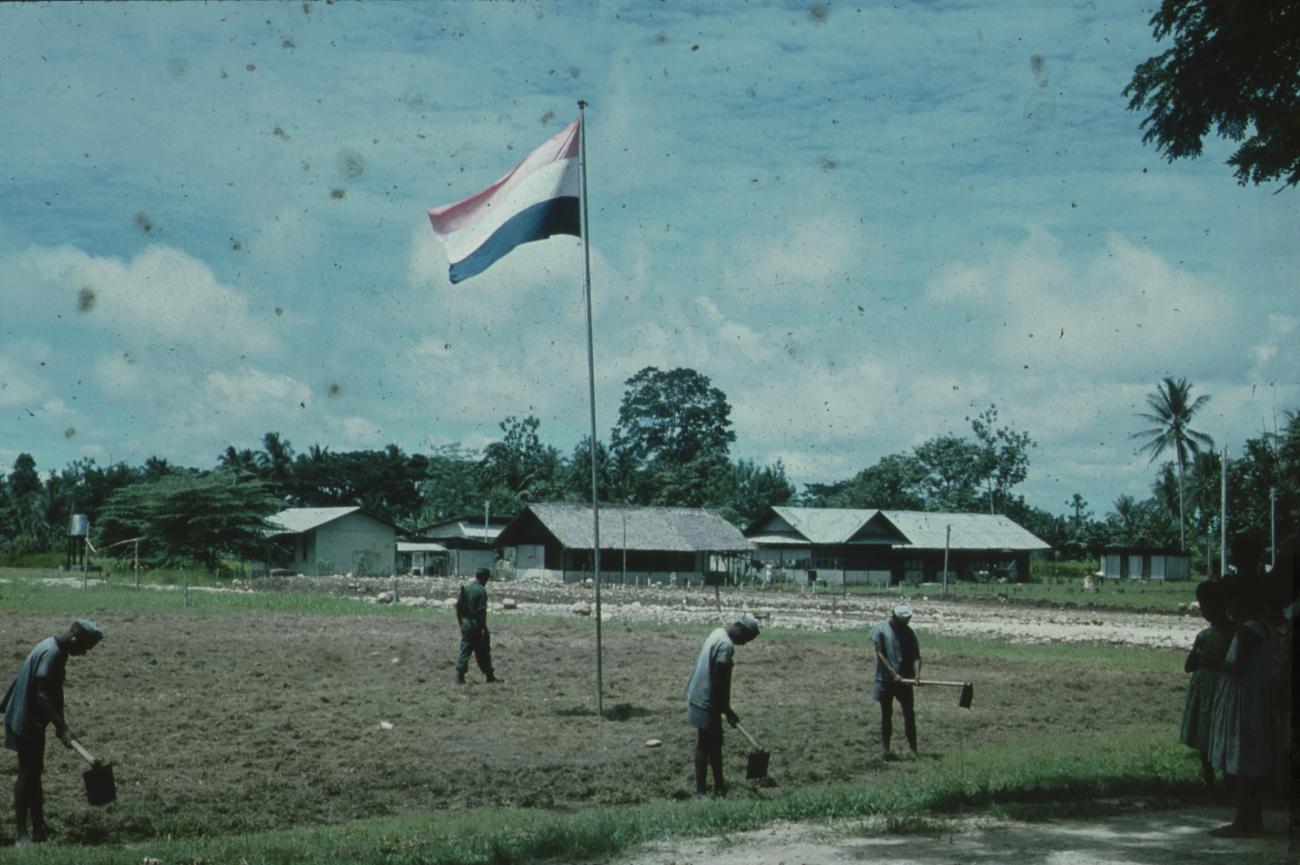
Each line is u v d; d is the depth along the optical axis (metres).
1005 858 8.63
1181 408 95.69
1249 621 9.62
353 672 23.19
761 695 21.33
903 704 15.52
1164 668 27.69
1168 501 102.69
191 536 72.75
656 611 44.69
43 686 10.53
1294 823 9.52
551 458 118.19
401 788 12.98
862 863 8.54
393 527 86.25
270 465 123.19
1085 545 110.44
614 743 15.73
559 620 38.44
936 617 45.78
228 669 23.31
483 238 17.47
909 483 115.06
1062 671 26.50
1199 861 8.48
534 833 10.01
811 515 88.44
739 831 9.97
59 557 91.69
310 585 62.62
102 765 10.56
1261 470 60.06
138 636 29.64
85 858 9.40
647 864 8.72
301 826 11.26
